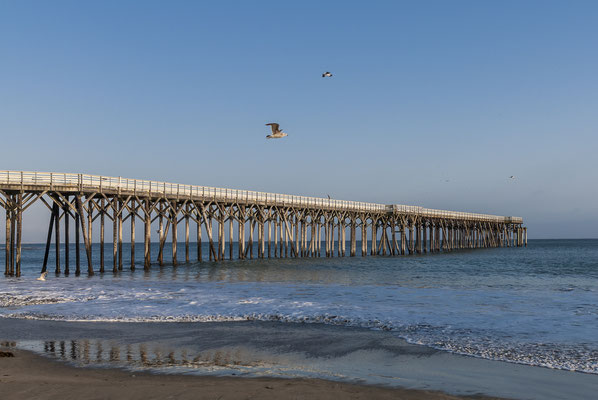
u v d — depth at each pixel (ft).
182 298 71.00
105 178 110.11
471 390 32.09
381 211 204.64
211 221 141.90
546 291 81.87
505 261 172.55
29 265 177.47
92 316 57.62
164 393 30.09
